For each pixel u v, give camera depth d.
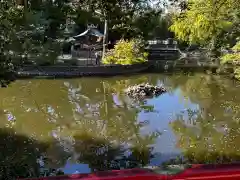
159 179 3.42
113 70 23.80
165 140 9.90
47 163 7.88
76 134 10.66
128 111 13.66
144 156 8.58
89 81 21.17
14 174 5.46
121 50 25.70
